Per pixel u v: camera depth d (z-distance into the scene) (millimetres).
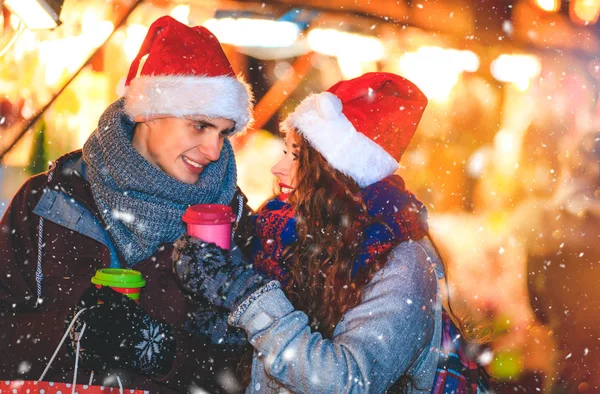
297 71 8055
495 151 9078
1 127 4965
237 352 2518
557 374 4461
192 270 2309
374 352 2219
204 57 2627
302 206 2439
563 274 4586
